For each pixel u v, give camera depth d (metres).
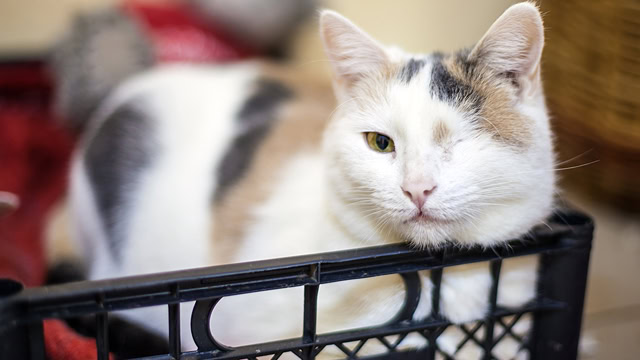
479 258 0.75
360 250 0.69
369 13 1.76
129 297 0.60
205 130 1.30
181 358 0.64
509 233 0.82
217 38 1.79
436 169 0.81
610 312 1.17
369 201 0.87
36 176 1.73
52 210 1.58
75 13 1.71
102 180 1.31
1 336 0.56
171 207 1.23
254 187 1.17
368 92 0.91
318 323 0.92
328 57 0.97
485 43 0.85
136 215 1.28
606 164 1.30
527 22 0.82
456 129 0.82
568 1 1.22
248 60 1.74
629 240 1.41
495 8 1.43
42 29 2.06
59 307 0.59
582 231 0.77
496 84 0.86
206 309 0.64
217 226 1.16
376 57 0.92
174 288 0.61
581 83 1.23
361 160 0.88
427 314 0.80
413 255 0.71
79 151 1.41
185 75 1.44
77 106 1.54
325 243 0.96
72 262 1.39
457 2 1.54
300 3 1.74
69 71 1.56
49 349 0.91
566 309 0.79
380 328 0.72
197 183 1.23
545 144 0.87
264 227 1.11
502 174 0.82
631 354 1.05
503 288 0.87
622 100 1.17
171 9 1.82
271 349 0.67
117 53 1.56
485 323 0.78
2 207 1.01
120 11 1.69
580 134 1.28
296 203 1.09
